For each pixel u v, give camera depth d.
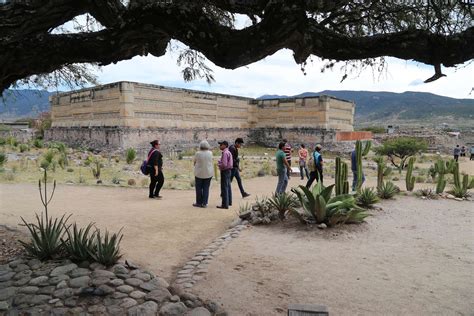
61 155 22.52
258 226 7.89
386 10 3.13
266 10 2.74
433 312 4.02
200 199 10.12
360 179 10.95
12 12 2.98
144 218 8.46
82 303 4.02
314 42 2.83
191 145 36.62
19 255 5.39
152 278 4.72
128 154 23.38
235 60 2.87
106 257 5.02
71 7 3.15
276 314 3.90
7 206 9.40
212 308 4.00
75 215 8.59
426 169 26.03
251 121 44.69
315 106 39.38
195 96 37.00
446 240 7.14
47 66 3.26
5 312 3.84
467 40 2.68
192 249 6.30
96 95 32.97
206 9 3.45
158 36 3.24
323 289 4.59
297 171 20.25
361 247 6.52
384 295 4.45
